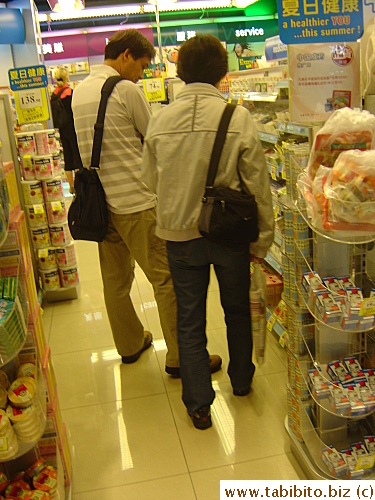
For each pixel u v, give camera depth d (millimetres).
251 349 2578
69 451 2283
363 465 1918
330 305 1744
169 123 2104
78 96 2543
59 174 4062
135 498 2074
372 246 1918
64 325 3725
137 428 2514
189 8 11359
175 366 2881
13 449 1629
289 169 2002
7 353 1502
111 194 2562
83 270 4949
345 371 1929
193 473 2186
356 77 1873
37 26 6176
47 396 1913
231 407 2600
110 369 3068
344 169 1555
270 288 3240
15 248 1728
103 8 10367
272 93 2988
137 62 2631
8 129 3762
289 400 2246
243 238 2096
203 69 2084
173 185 2131
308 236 1910
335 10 1838
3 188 1600
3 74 7191
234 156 2047
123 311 2957
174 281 2336
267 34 12617
